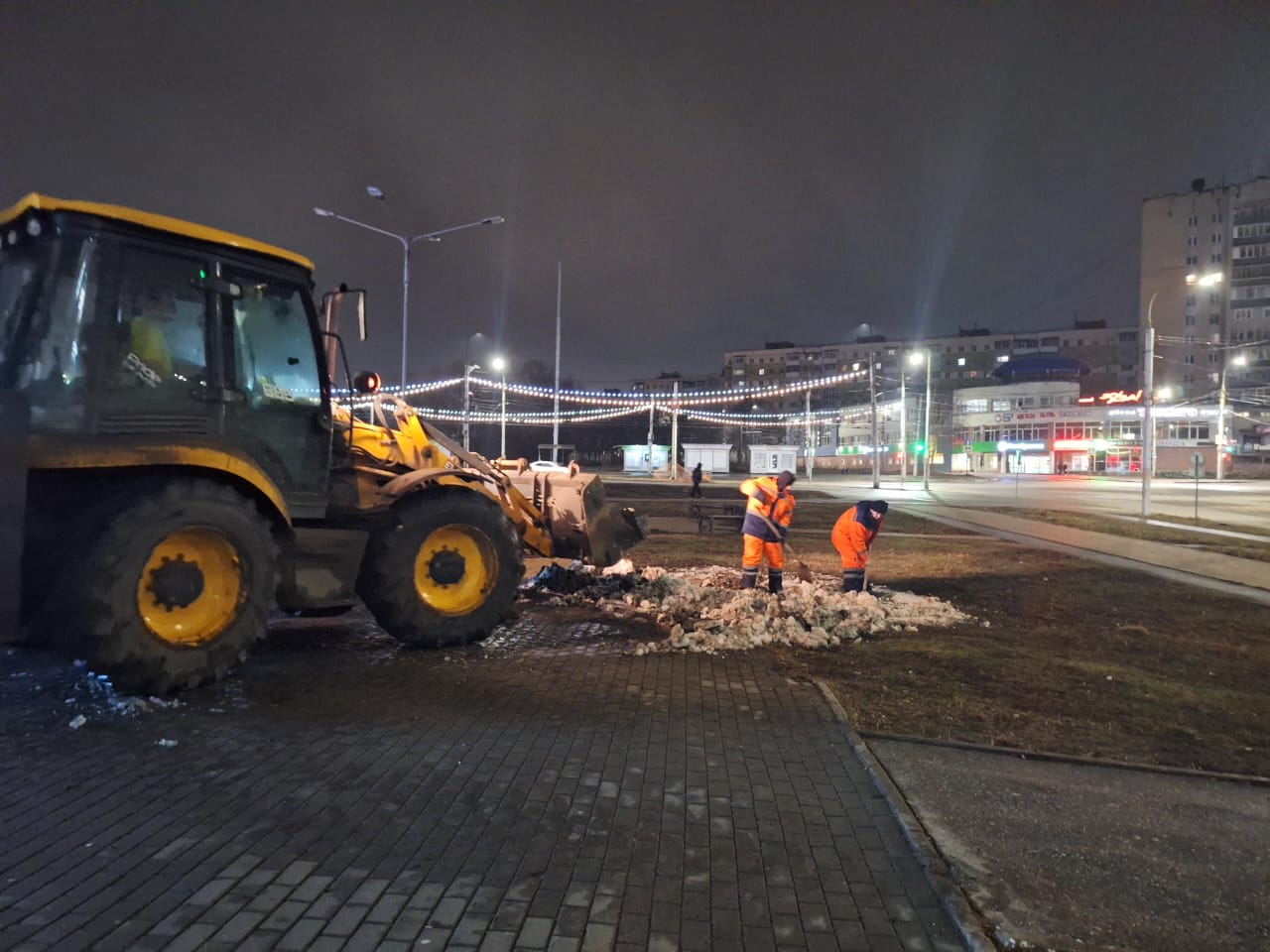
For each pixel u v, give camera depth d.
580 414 63.28
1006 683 6.86
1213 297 93.75
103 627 5.20
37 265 5.47
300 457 6.59
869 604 9.73
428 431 8.84
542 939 3.00
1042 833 4.05
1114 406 83.69
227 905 3.14
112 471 5.58
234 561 5.78
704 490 44.38
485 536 7.54
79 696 5.52
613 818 4.00
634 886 3.39
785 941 3.05
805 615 8.94
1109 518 27.73
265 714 5.36
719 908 3.25
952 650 8.04
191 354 5.94
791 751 5.02
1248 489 51.94
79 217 5.45
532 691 6.09
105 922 3.01
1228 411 73.44
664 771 4.62
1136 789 4.69
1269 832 4.18
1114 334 117.75
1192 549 18.27
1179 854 3.89
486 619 7.50
